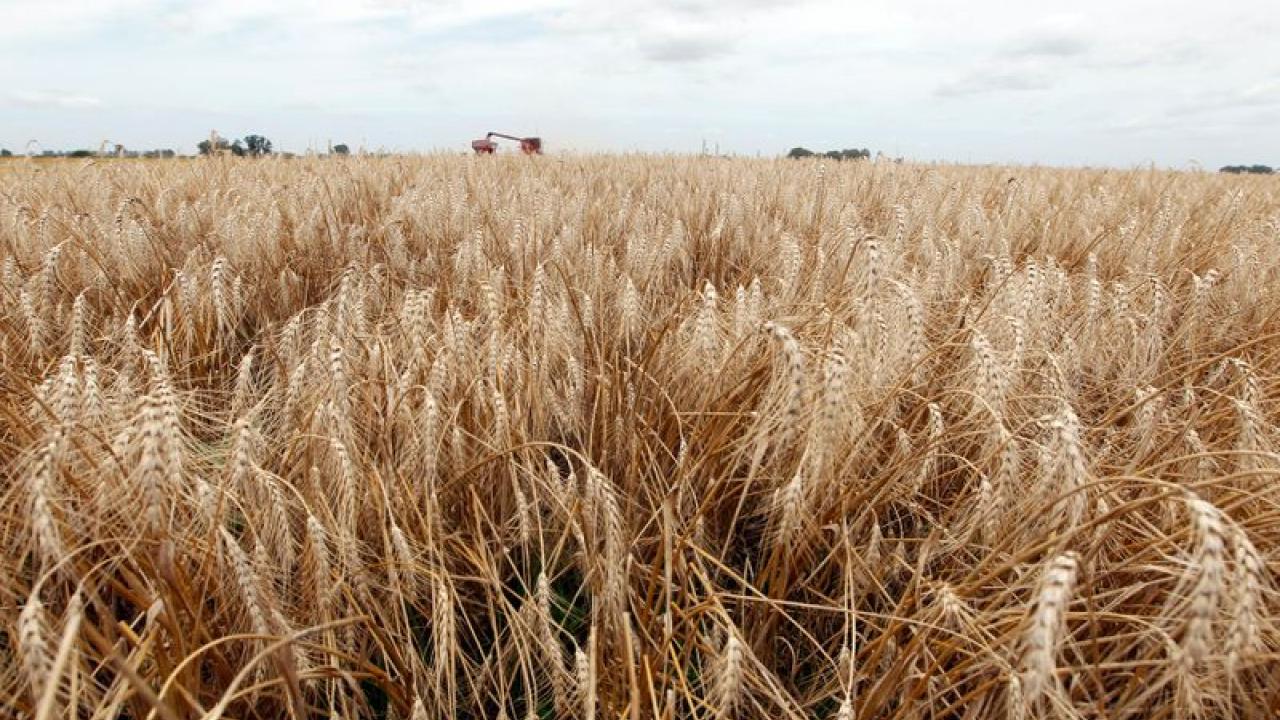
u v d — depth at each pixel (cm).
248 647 188
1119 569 180
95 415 221
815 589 225
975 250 511
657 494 261
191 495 197
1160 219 520
